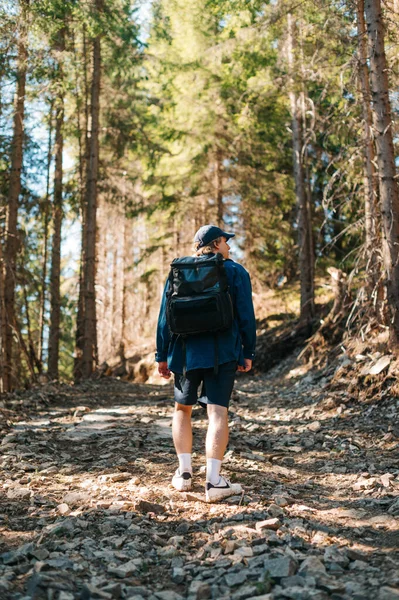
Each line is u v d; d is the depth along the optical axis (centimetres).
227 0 1094
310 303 1478
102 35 1375
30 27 980
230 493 385
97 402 960
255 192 1745
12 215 1168
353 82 900
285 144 1817
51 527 327
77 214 1639
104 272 3128
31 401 891
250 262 1902
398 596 233
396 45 820
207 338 391
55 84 1174
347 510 361
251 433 648
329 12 892
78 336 1555
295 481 444
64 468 477
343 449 550
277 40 1290
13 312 1158
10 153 1221
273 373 1372
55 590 248
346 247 1877
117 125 1642
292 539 307
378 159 759
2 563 278
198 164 1761
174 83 1653
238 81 1584
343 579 260
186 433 414
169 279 404
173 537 314
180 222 1933
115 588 252
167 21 1534
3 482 432
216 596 251
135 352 2370
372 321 849
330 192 1523
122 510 360
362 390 734
